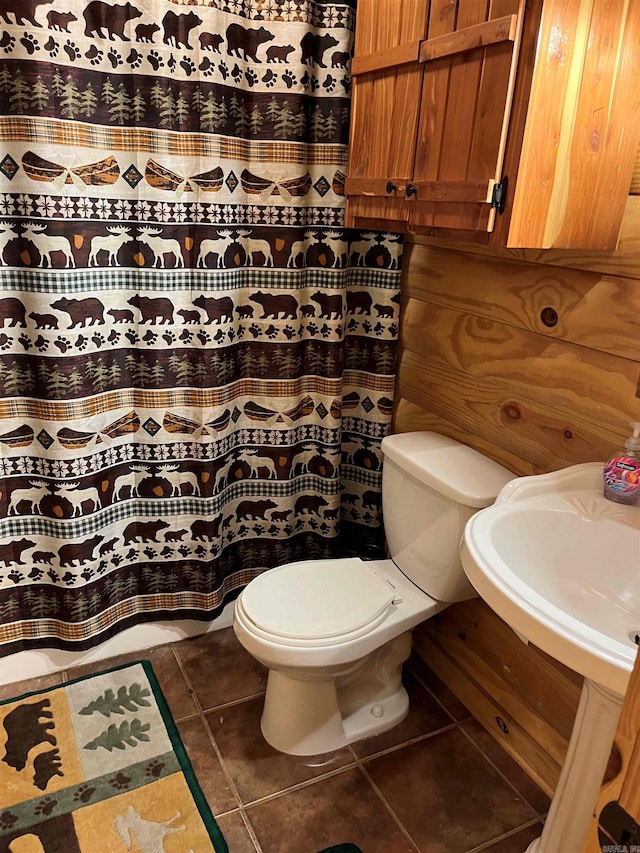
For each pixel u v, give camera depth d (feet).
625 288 4.16
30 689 6.16
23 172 4.82
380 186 5.02
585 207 4.06
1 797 5.06
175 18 4.99
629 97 3.96
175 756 5.50
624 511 3.97
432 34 4.33
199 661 6.66
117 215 5.32
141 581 6.55
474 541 3.64
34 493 5.70
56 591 5.98
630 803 1.75
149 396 5.89
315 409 6.73
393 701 6.07
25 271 5.06
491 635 5.84
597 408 4.47
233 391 6.31
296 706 5.47
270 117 5.66
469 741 5.86
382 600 5.31
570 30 3.64
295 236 6.01
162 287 5.60
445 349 5.92
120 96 5.07
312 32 5.51
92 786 5.19
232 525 6.88
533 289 4.88
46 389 5.33
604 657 2.78
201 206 5.48
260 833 4.91
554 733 5.24
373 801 5.22
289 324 6.26
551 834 4.42
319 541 7.22
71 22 4.72
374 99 4.99
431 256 5.94
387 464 5.90
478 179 4.04
